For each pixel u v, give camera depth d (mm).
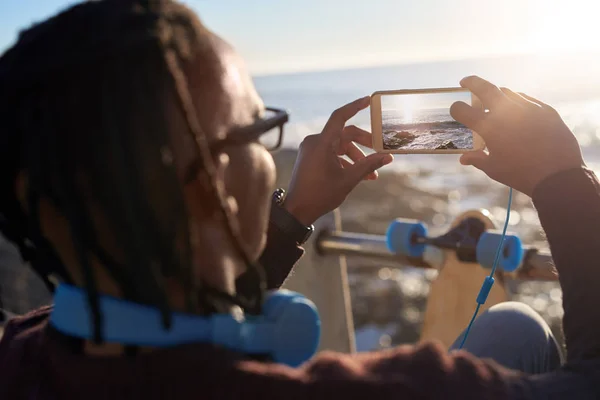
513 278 1811
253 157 809
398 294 8234
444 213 14820
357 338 6914
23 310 2471
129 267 689
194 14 771
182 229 679
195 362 691
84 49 670
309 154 1371
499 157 1084
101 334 696
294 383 703
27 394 789
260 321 790
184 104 683
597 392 797
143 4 724
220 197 717
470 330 1192
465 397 738
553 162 1018
